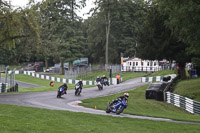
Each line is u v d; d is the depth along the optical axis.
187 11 28.62
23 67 106.50
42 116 17.75
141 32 51.00
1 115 16.69
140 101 36.34
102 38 100.94
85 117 18.72
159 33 48.78
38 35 38.94
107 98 36.75
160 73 69.00
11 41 39.78
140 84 52.38
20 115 17.62
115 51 100.38
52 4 83.81
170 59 50.50
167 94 36.84
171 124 18.67
